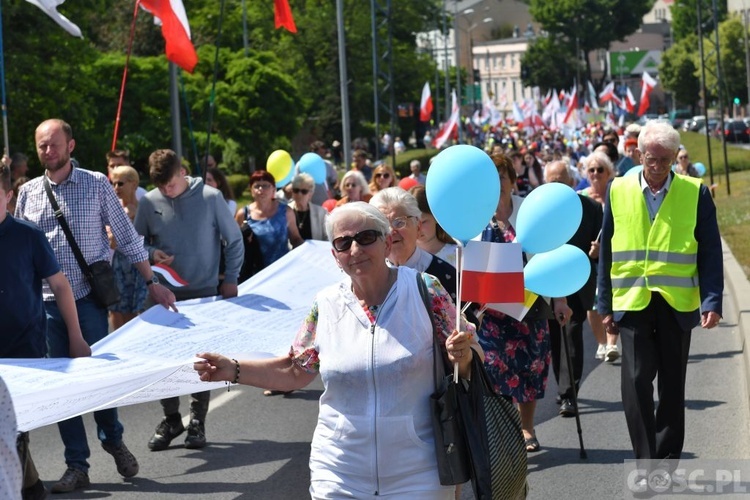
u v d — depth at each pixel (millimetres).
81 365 6297
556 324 9836
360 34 74562
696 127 97562
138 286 10289
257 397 11234
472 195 5250
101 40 50219
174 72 17594
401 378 4766
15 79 30281
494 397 4906
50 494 7988
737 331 13672
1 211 6707
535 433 9227
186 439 9297
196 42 52781
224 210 9125
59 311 7754
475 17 193250
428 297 4848
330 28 74188
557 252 7102
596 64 183000
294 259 9641
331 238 4852
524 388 8273
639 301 7273
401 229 6582
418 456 4781
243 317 8281
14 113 30703
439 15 90938
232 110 45969
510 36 194125
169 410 9227
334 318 4883
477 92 119000
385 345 4773
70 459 8109
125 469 8367
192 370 5812
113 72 38625
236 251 9062
